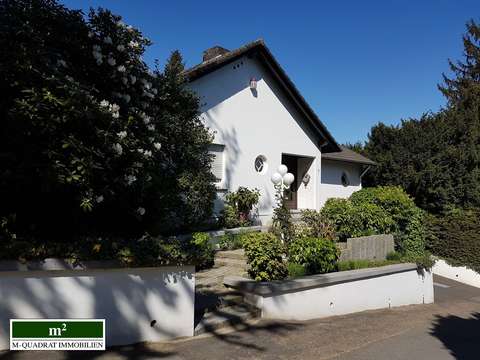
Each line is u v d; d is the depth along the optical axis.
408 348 6.65
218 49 16.64
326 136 17.12
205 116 12.88
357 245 10.98
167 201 7.44
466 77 35.12
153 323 5.66
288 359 5.51
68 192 5.53
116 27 6.62
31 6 5.93
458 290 14.41
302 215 11.61
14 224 5.46
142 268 5.54
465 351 6.74
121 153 5.56
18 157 5.18
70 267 5.10
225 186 13.37
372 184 22.03
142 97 7.04
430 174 18.75
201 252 6.05
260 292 7.22
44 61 5.38
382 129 21.44
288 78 15.16
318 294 8.29
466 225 15.95
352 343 6.55
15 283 4.97
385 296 10.46
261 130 14.80
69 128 5.22
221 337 6.09
